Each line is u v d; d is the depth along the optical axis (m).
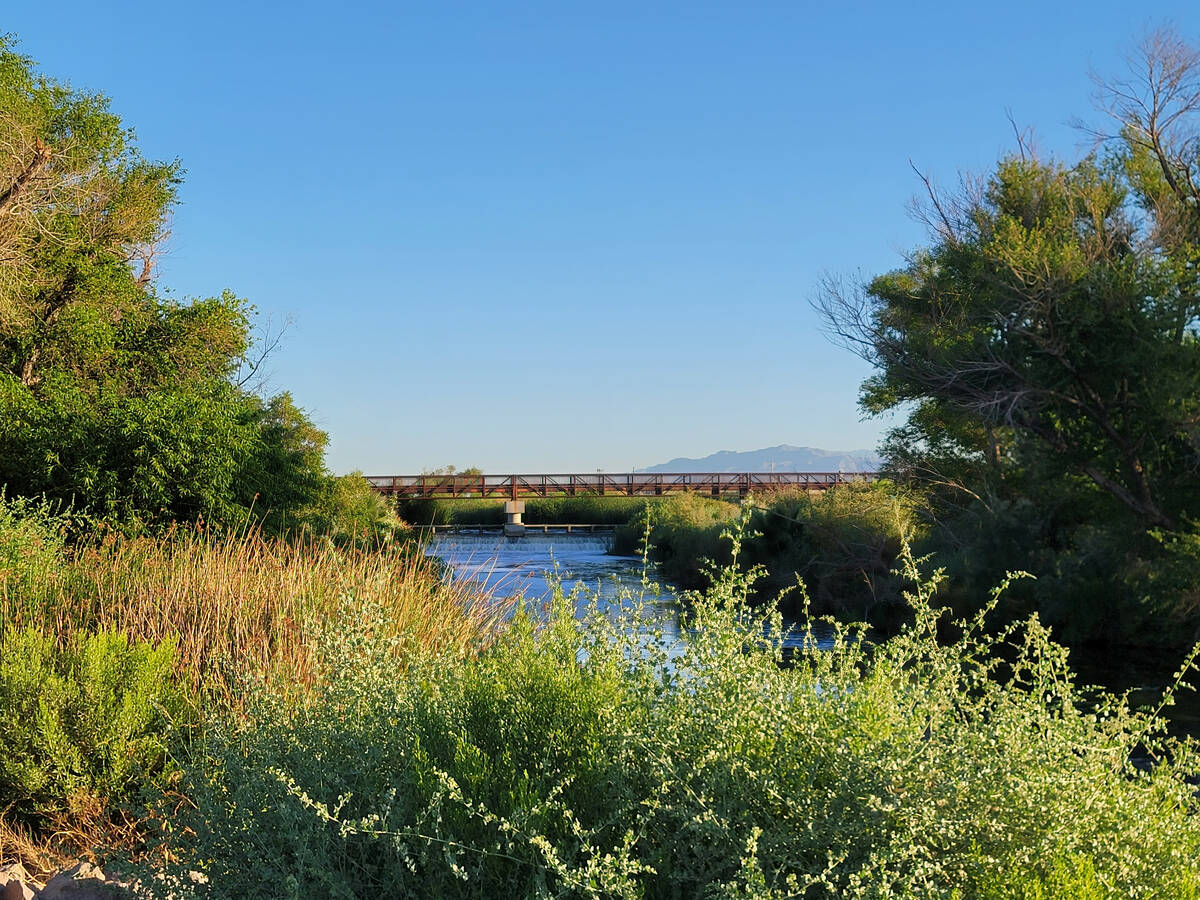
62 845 3.64
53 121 23.02
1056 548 17.50
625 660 2.81
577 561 29.23
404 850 2.06
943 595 16.55
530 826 2.04
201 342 21.48
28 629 4.53
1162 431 15.77
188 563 6.68
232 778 2.60
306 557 7.30
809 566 19.97
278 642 4.74
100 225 22.38
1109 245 17.25
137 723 3.90
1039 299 16.22
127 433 13.38
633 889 1.88
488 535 40.00
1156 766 2.52
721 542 23.75
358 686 2.96
